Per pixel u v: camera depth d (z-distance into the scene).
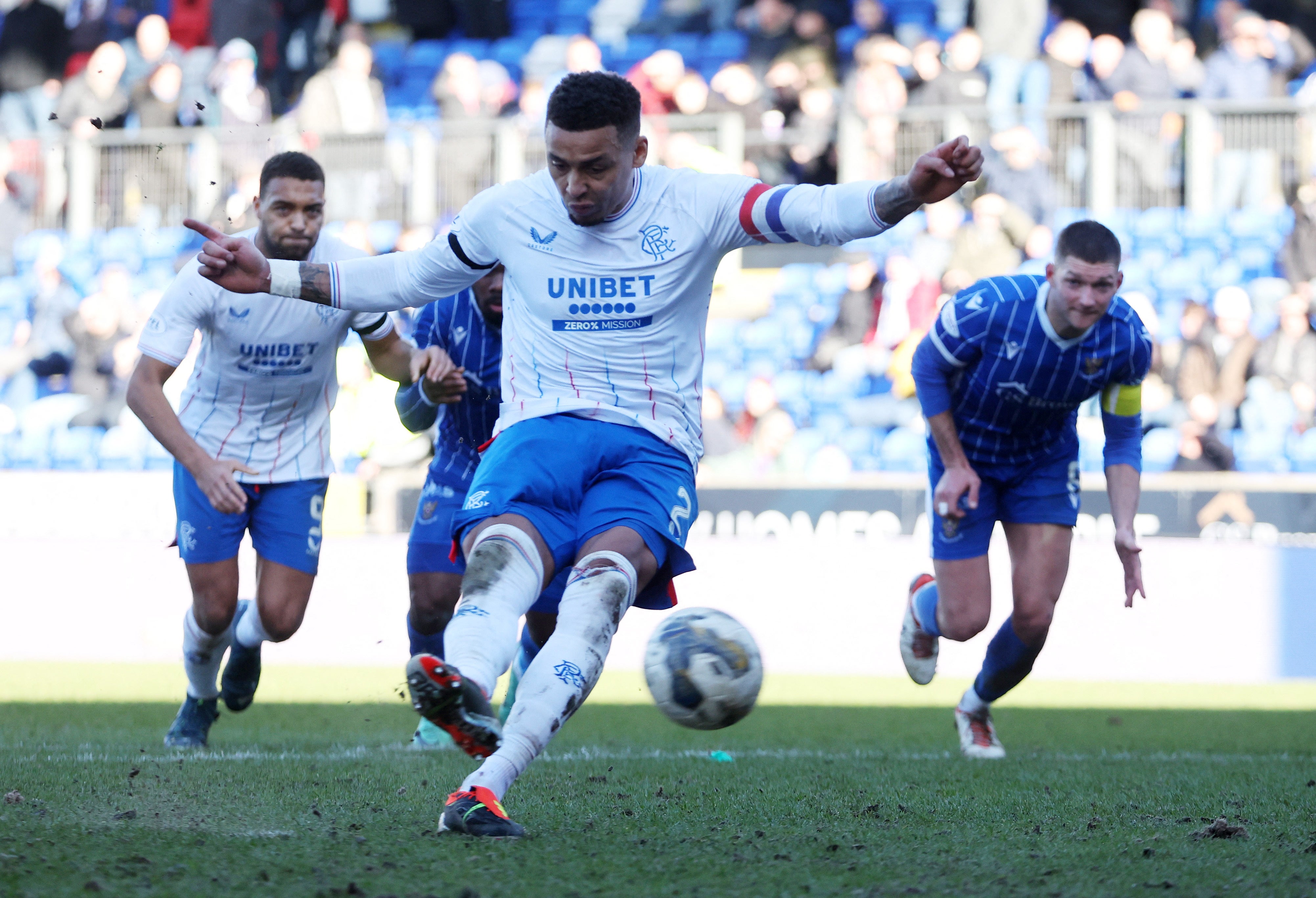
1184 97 55.22
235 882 9.10
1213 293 50.03
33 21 61.06
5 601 44.06
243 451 19.30
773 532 41.53
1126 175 50.75
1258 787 15.59
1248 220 50.25
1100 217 50.44
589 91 11.59
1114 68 54.75
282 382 19.22
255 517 19.62
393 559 41.97
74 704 28.47
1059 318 17.50
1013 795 14.62
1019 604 18.98
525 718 10.83
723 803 13.79
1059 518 19.03
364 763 17.03
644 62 57.06
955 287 49.84
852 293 50.91
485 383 19.86
